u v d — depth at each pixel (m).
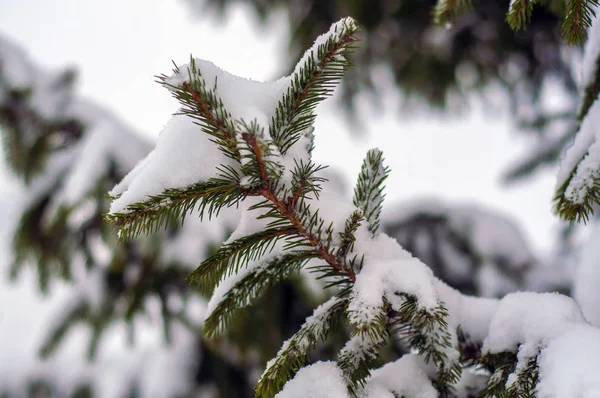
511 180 2.58
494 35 2.36
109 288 2.08
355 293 0.87
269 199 0.88
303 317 1.89
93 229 2.11
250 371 2.17
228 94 0.86
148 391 2.08
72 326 2.06
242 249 0.89
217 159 0.88
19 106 2.29
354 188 0.93
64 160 2.23
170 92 0.85
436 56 2.52
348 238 0.90
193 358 2.13
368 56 2.62
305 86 0.88
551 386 0.84
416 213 2.51
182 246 1.92
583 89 1.00
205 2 2.82
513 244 2.40
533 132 2.67
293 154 0.89
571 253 2.34
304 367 0.89
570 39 0.92
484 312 0.93
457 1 1.01
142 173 0.88
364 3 2.33
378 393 0.88
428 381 0.91
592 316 0.94
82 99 2.41
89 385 2.29
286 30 2.72
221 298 0.92
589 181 0.91
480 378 0.92
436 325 0.89
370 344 0.89
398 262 0.89
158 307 2.04
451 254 2.40
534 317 0.89
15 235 2.12
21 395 2.33
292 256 0.91
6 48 2.39
